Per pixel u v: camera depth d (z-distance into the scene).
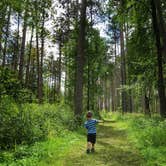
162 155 11.25
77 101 24.44
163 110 21.06
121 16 23.00
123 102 44.72
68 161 11.30
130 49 26.66
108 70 57.03
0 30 17.30
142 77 30.27
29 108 17.08
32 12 18.95
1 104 14.07
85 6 25.38
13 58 39.19
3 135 12.65
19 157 10.73
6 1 15.57
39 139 14.22
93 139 13.41
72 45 36.03
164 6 21.22
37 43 35.31
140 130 18.08
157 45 21.61
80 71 24.72
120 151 13.48
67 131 18.61
